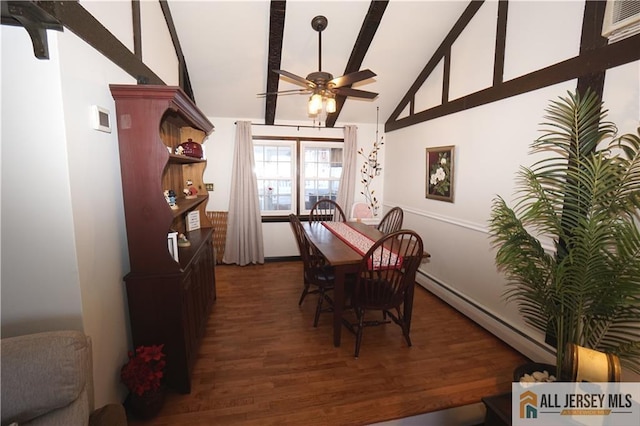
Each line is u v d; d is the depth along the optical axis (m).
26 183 1.28
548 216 1.59
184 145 2.55
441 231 3.44
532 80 2.27
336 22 2.87
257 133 4.48
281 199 4.75
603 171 1.39
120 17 1.83
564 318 1.61
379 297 2.32
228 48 3.12
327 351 2.39
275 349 2.40
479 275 2.87
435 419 1.80
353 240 2.89
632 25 1.65
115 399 1.70
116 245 1.76
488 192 2.74
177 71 3.06
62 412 0.95
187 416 1.75
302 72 3.50
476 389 2.00
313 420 1.73
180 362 1.90
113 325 1.71
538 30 2.23
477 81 2.85
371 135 4.86
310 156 4.79
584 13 1.92
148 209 1.77
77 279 1.37
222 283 3.79
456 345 2.50
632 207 1.37
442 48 3.30
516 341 2.42
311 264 2.83
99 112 1.52
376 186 4.96
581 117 1.57
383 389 1.98
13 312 1.34
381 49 3.27
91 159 1.49
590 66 1.89
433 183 3.54
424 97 3.74
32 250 1.32
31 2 0.99
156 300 1.83
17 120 1.24
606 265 1.39
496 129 2.64
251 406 1.83
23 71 1.22
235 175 4.33
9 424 0.86
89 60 1.46
